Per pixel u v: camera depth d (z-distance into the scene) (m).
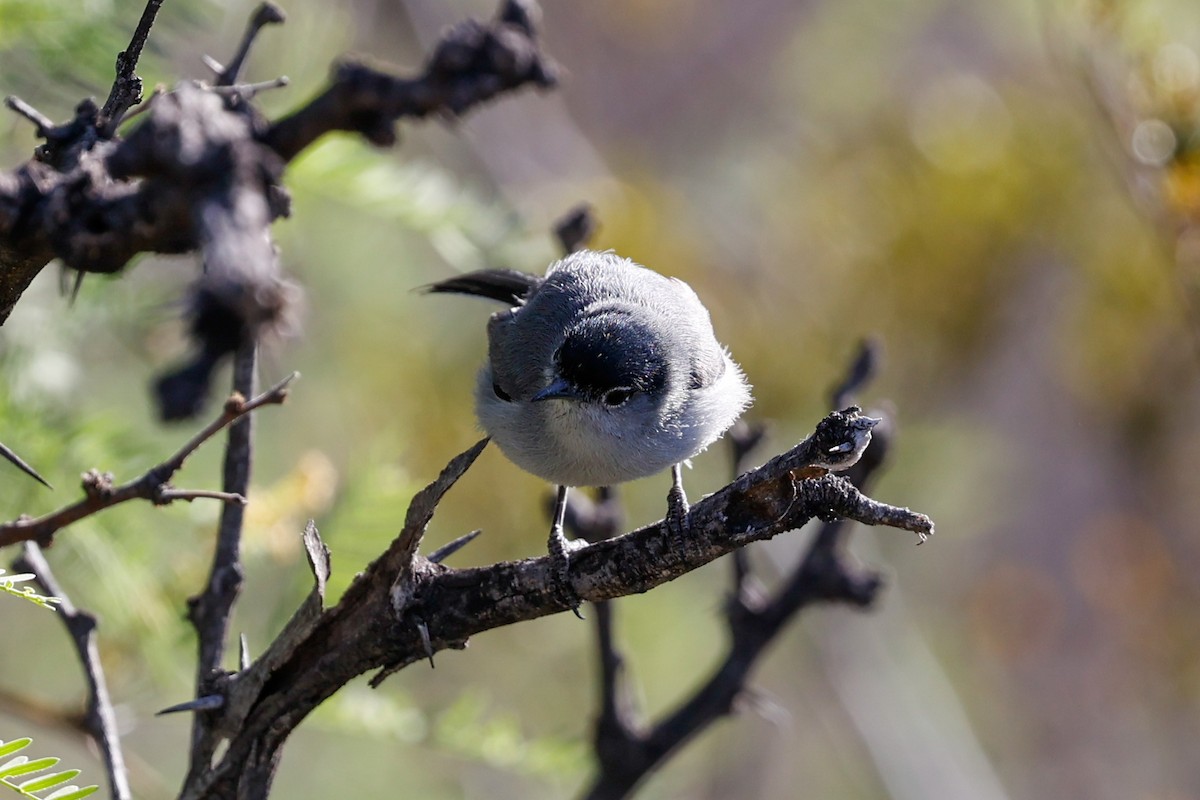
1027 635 16.14
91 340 9.09
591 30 19.45
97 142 3.99
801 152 15.75
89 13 7.12
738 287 13.17
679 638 13.11
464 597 4.68
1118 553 15.52
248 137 3.36
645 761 7.12
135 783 7.80
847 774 15.51
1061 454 15.20
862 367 7.27
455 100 4.32
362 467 7.41
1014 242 12.74
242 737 4.77
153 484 4.45
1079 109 12.34
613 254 8.65
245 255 3.06
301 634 4.58
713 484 12.61
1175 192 9.62
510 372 7.92
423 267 12.38
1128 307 13.09
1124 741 16.42
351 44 10.98
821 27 17.31
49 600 4.05
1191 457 14.63
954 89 13.66
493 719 7.35
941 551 16.19
